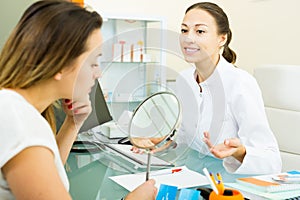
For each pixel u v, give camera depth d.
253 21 3.11
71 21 0.87
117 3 3.08
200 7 1.61
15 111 0.84
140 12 3.16
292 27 2.77
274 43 2.93
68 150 1.22
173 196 1.06
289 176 1.30
